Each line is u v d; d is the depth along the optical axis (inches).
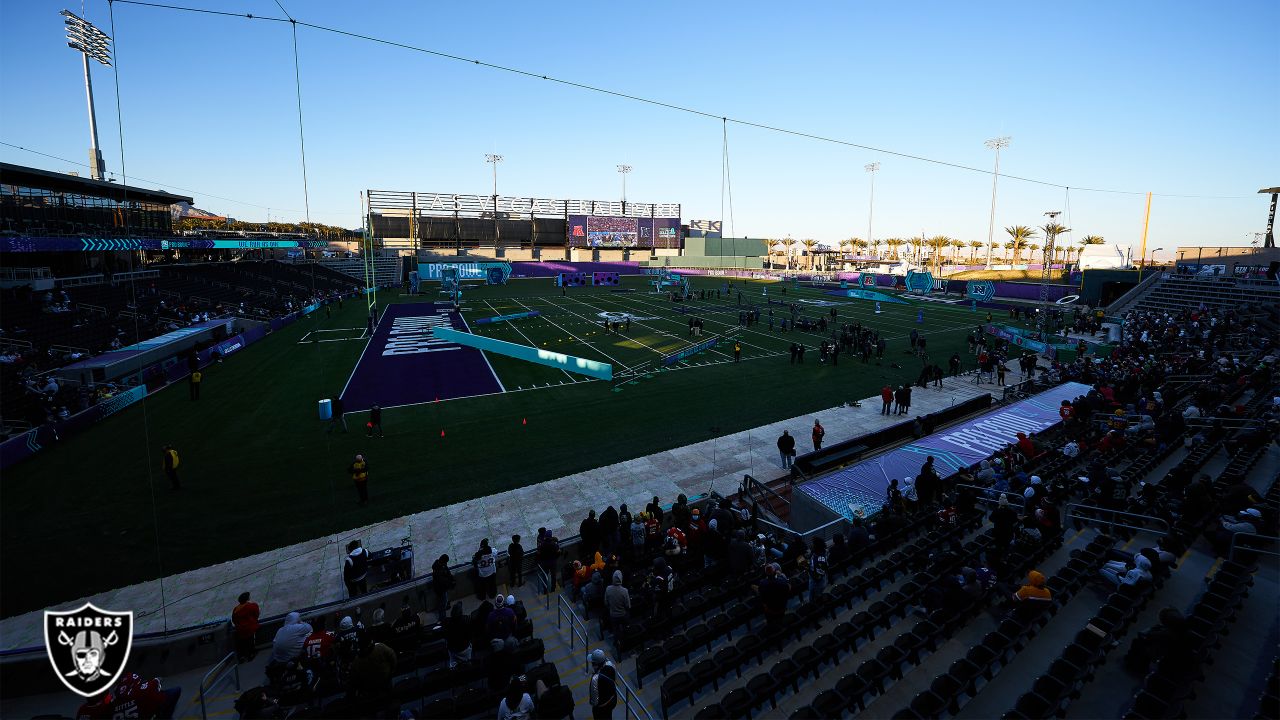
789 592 354.0
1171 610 290.4
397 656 349.7
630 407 976.9
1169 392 825.5
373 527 564.7
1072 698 286.7
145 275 1769.2
